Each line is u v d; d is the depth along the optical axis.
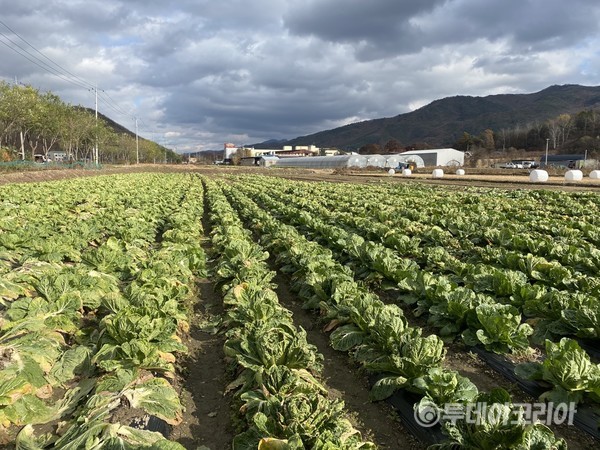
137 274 9.78
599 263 10.47
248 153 184.88
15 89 50.44
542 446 4.02
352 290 8.37
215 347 8.26
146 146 138.38
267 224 16.84
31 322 6.88
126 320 6.64
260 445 4.15
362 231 16.14
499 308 7.36
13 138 74.31
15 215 17.75
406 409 5.82
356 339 7.30
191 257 11.85
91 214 20.38
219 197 30.14
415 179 56.81
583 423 5.44
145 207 22.52
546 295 8.30
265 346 6.08
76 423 5.02
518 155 127.12
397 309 7.38
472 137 165.50
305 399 4.75
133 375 5.86
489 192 31.52
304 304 9.44
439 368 5.54
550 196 27.16
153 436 4.79
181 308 8.95
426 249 12.46
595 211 20.72
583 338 7.55
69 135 67.69
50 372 6.26
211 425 5.87
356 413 6.07
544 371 5.88
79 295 7.99
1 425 5.15
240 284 8.93
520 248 13.03
